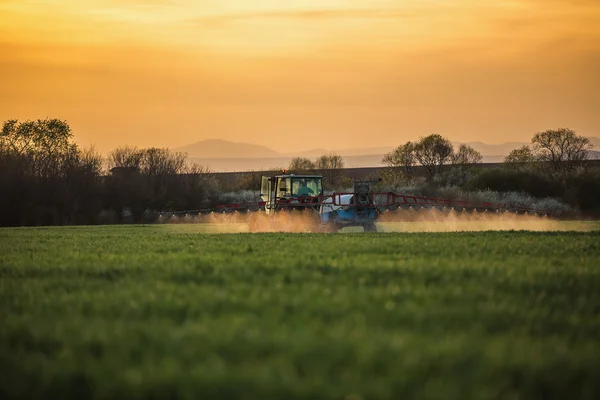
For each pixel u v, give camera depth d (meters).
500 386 19.31
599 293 33.28
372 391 18.77
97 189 175.75
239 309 29.34
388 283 36.03
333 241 63.25
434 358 21.47
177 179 184.50
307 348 22.84
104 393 19.55
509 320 27.02
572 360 21.69
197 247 59.03
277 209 105.88
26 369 21.78
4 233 99.56
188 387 19.62
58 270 43.78
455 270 39.69
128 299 32.03
